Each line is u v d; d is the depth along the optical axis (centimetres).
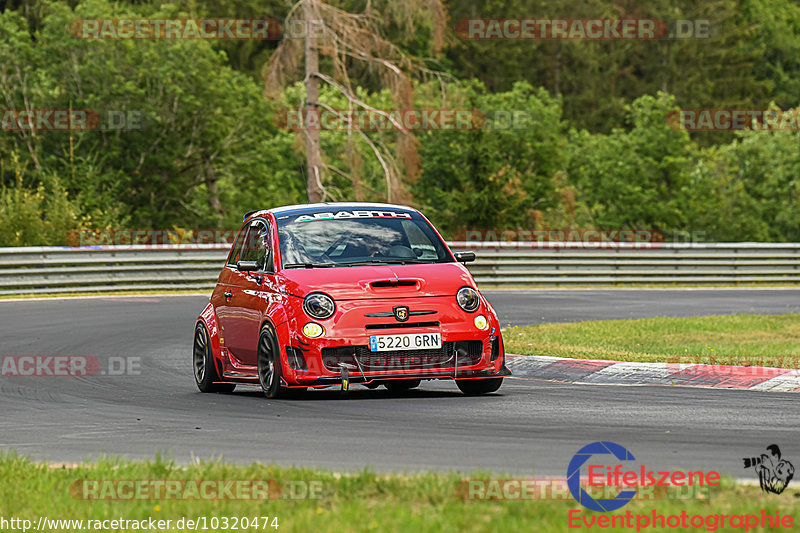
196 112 15612
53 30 15488
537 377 4684
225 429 3219
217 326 4272
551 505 2055
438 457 2706
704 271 11712
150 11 17625
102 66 15338
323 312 3697
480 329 3766
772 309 8431
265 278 3978
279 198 16912
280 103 13838
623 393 3984
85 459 2675
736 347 5578
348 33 12094
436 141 17225
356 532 1881
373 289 3738
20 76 15275
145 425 3341
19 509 2147
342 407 3631
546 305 8719
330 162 15375
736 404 3647
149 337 6288
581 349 5053
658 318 7244
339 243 4025
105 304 8462
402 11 12088
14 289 9262
